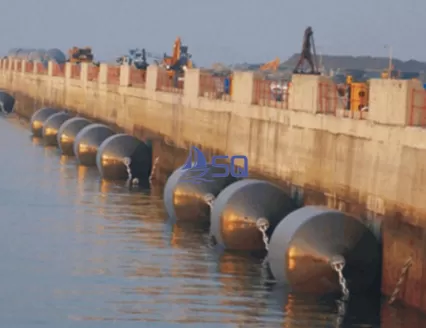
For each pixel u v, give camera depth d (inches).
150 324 1251.8
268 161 1866.4
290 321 1270.9
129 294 1381.6
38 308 1315.2
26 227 1844.2
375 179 1438.2
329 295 1378.0
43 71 4643.2
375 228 1429.6
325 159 1619.1
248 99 1982.0
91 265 1545.3
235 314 1294.3
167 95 2568.9
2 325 1247.5
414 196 1316.4
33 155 3034.0
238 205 1632.6
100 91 3405.5
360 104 1728.6
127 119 3029.0
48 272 1501.0
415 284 1307.8
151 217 1963.6
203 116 2255.2
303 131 1706.4
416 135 1317.7
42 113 3651.6
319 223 1376.7
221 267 1535.4
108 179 2508.6
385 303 1350.9
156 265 1550.2
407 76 2314.2
